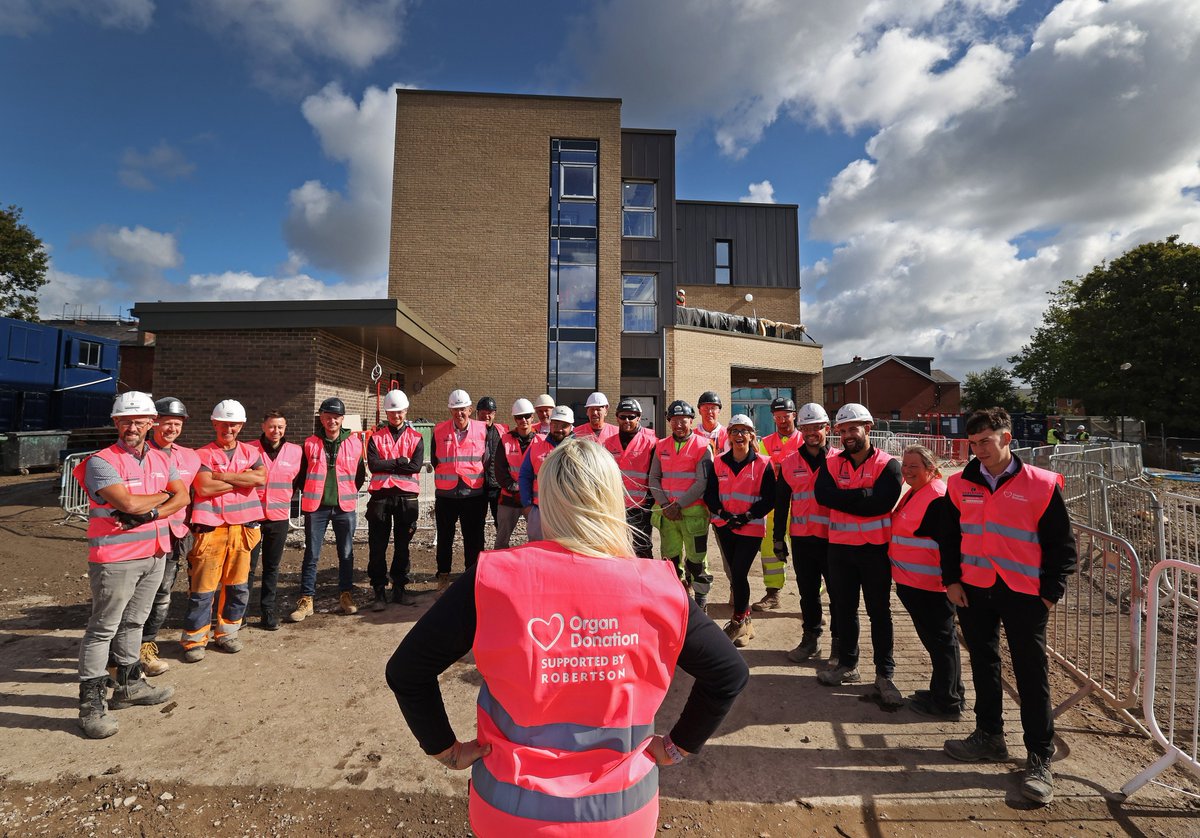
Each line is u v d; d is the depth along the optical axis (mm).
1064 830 2561
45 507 9641
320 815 2631
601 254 18281
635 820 1186
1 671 3982
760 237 25391
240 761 3020
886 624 3740
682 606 1255
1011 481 2945
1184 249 28406
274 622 4914
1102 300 30688
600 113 18703
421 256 17828
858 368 47625
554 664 1170
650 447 5363
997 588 2938
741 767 3010
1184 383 27562
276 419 4832
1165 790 2844
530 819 1138
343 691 3805
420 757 3076
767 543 5602
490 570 1209
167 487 3684
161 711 3525
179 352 10359
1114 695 3592
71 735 3230
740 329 21953
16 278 28172
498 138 18328
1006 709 3662
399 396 5754
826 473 3975
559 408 5605
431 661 1208
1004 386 52062
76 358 17156
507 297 17922
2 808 2617
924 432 33625
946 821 2623
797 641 4777
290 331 10547
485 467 6113
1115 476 14078
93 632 3248
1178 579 2895
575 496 1296
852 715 3561
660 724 3508
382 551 5500
